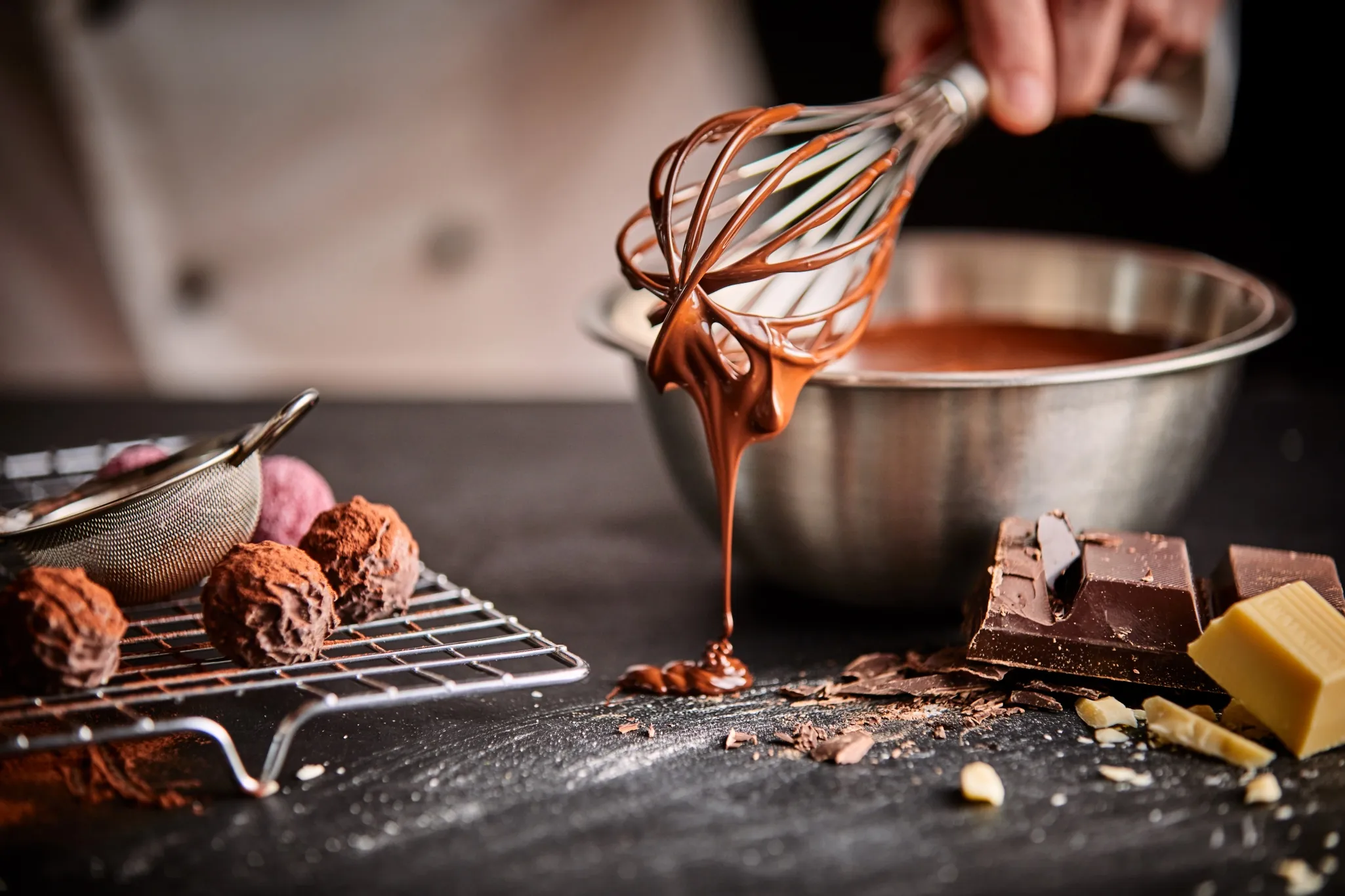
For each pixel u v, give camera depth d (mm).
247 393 1000
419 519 721
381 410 864
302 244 1152
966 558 594
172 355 1176
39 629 509
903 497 582
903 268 746
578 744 543
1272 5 887
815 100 1016
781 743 543
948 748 538
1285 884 478
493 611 580
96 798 520
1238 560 580
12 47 1017
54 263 1133
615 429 833
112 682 552
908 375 560
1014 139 977
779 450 585
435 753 540
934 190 1012
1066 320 729
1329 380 969
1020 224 1012
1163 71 774
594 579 663
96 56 1044
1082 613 556
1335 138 909
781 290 665
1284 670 525
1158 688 561
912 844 494
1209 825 500
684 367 556
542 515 725
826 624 624
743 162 1104
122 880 486
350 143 1112
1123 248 717
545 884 481
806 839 497
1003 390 565
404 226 1149
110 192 1096
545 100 1106
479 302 1182
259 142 1104
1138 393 579
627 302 675
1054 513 584
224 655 536
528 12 1072
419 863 490
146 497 556
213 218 1134
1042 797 514
